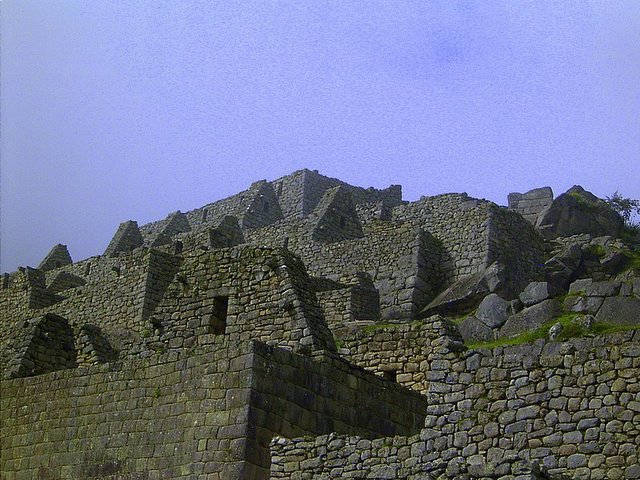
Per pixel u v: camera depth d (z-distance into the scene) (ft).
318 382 87.92
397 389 94.58
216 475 81.61
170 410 87.81
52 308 199.72
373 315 175.63
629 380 69.26
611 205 237.04
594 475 68.08
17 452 98.37
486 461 71.05
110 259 233.55
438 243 200.95
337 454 74.69
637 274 190.90
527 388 72.54
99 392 94.73
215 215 299.17
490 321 160.04
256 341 85.30
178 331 103.19
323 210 226.79
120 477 88.43
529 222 214.07
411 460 72.79
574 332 139.44
